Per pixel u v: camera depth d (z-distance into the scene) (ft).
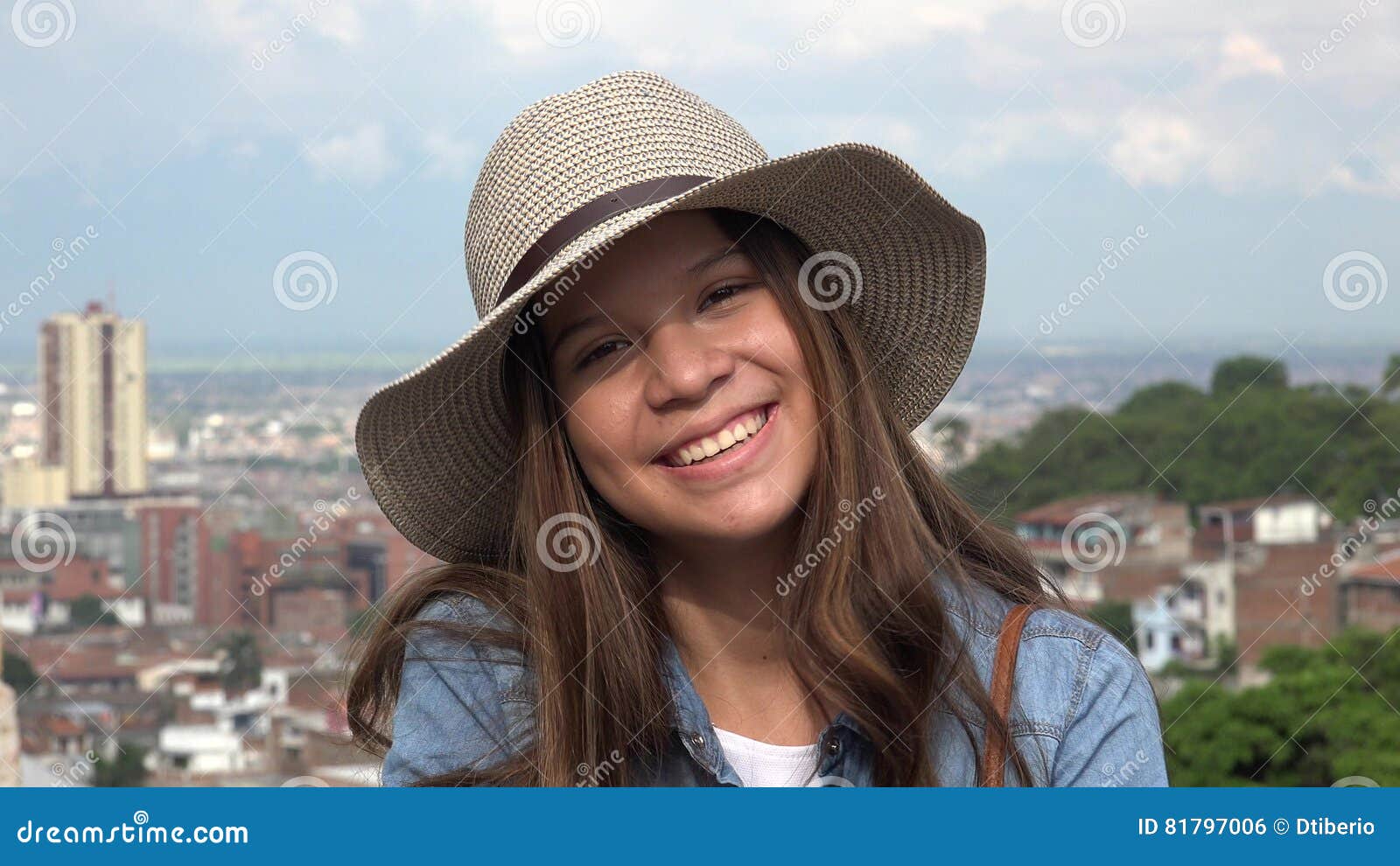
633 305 4.05
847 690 4.12
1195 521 108.06
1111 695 4.08
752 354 4.08
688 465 4.10
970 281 4.79
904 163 4.12
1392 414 109.29
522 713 4.43
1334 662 81.92
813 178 4.08
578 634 4.31
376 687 4.80
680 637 4.51
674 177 4.12
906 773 4.10
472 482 4.94
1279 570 106.83
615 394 4.12
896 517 4.27
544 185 4.20
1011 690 4.09
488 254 4.40
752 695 4.45
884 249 4.61
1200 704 71.20
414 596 4.76
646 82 4.39
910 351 4.92
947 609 4.28
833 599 4.18
